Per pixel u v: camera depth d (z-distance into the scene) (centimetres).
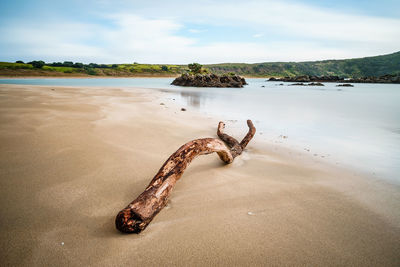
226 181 344
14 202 263
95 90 2202
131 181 330
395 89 3900
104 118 782
